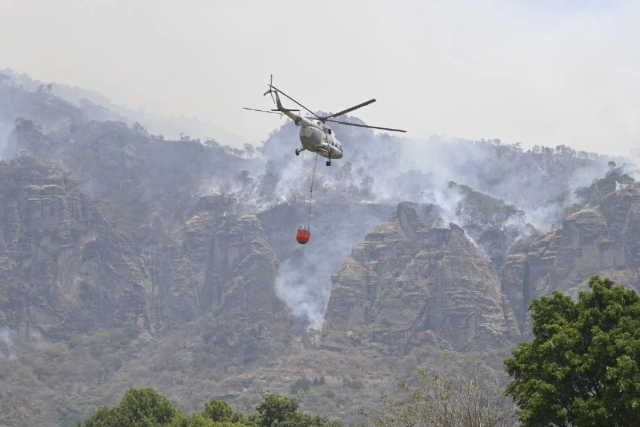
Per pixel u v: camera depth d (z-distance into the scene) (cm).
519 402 8006
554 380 7856
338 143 9112
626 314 8075
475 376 8006
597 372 7656
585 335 8019
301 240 8575
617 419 7425
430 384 8019
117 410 17212
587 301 8325
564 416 7538
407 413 7700
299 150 8850
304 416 16288
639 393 7225
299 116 8656
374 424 8025
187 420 15938
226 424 15275
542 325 8444
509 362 8381
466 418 7550
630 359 7394
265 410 16312
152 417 17150
